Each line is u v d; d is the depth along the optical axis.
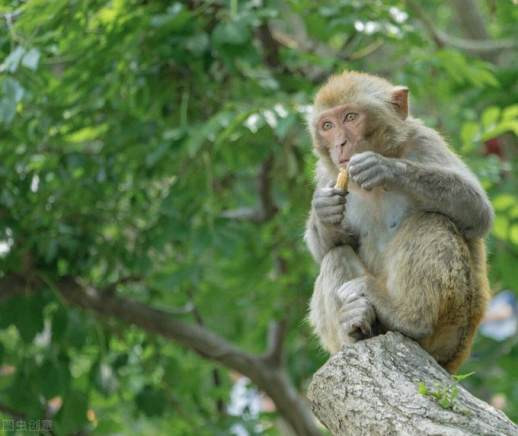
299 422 16.19
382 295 9.73
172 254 16.50
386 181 9.57
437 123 16.61
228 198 16.44
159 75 14.49
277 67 16.17
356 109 10.42
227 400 17.61
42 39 12.80
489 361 19.19
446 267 9.45
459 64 15.14
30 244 14.51
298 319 17.06
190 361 17.73
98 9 13.60
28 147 14.62
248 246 16.42
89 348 16.09
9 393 14.99
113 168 14.88
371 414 7.95
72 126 14.70
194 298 17.00
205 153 14.54
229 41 13.64
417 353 8.48
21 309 14.76
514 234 14.57
